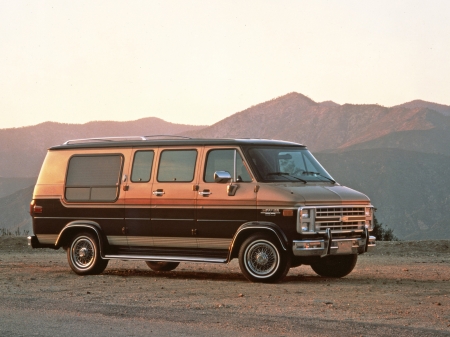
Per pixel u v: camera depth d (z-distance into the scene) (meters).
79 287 12.09
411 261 18.30
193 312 9.14
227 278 13.64
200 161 13.23
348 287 11.86
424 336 7.59
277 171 12.88
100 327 8.07
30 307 9.60
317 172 13.45
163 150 13.67
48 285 12.40
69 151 14.84
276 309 9.42
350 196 12.98
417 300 10.27
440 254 20.58
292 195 12.26
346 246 12.67
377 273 14.76
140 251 13.90
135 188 13.84
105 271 15.30
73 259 14.50
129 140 14.35
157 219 13.55
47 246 14.95
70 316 8.84
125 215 13.92
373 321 8.49
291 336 7.55
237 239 12.70
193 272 15.09
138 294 11.09
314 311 9.24
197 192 13.12
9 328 8.01
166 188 13.48
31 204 15.09
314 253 12.14
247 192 12.62
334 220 12.60
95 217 14.29
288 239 12.22
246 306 9.69
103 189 14.23
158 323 8.32
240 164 12.85
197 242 13.16
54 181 14.87
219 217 12.87
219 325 8.18
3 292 11.39
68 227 14.47
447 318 8.73
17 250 21.94
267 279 12.41
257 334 7.65
